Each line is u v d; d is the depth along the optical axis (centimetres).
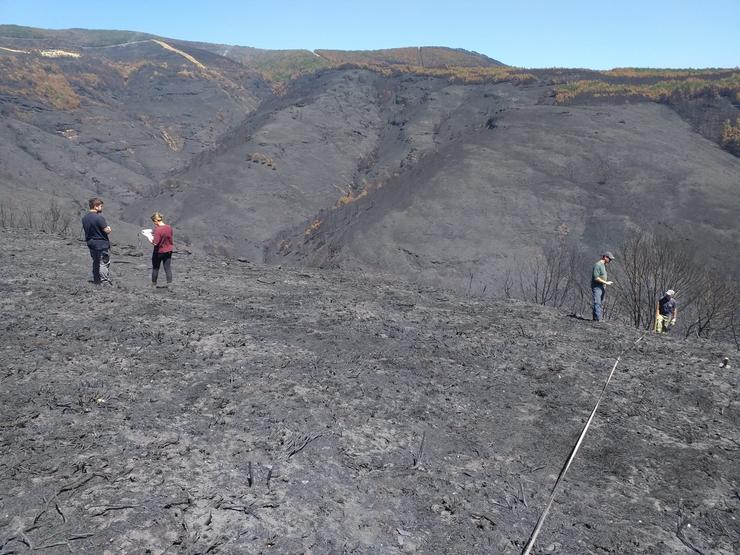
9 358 632
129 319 859
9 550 326
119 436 484
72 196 8506
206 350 750
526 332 1061
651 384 798
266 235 7831
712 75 11231
